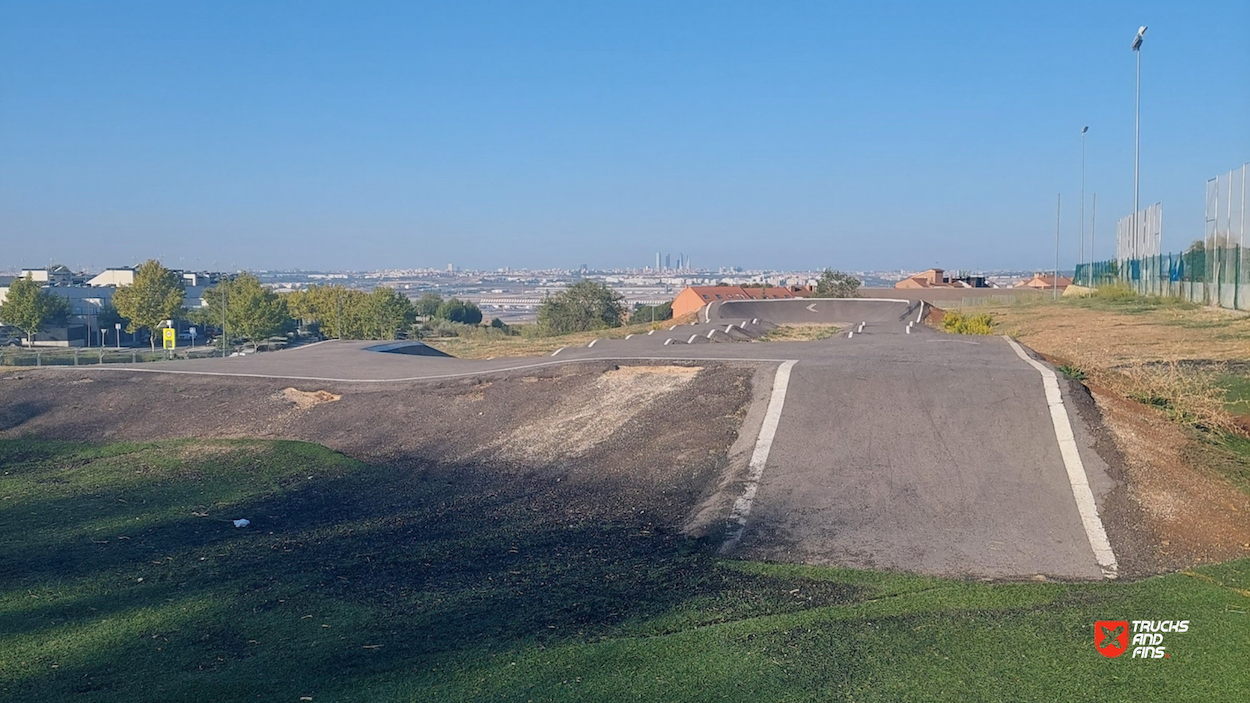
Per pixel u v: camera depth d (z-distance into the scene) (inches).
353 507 518.9
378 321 2365.9
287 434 689.6
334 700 260.2
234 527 481.7
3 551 439.5
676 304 2795.3
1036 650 281.3
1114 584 352.2
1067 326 1257.4
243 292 2242.9
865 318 1721.2
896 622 307.6
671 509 488.1
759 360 697.6
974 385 585.0
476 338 2079.2
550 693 258.7
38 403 789.2
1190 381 644.7
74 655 306.3
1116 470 467.2
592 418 638.5
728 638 295.4
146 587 382.6
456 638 312.7
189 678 283.1
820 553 399.5
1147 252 1760.6
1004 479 467.2
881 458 501.7
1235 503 439.2
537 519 482.3
